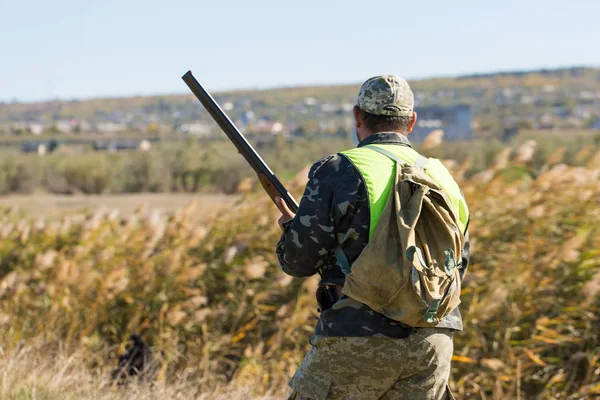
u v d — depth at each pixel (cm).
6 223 1409
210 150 4525
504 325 974
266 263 1090
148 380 880
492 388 945
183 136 11744
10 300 1066
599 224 1070
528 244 1043
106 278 1064
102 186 4622
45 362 877
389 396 455
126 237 1216
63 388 754
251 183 1267
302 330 1045
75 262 1141
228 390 895
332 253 456
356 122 480
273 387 961
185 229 1166
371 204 439
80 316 1072
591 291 932
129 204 3397
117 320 1068
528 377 945
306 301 1047
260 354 1005
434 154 1310
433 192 443
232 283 1105
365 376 445
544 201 1091
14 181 4684
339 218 444
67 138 14188
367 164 448
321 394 452
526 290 986
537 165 1562
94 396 762
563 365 948
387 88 469
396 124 471
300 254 452
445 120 13250
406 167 447
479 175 1177
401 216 434
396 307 434
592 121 15538
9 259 1225
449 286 442
